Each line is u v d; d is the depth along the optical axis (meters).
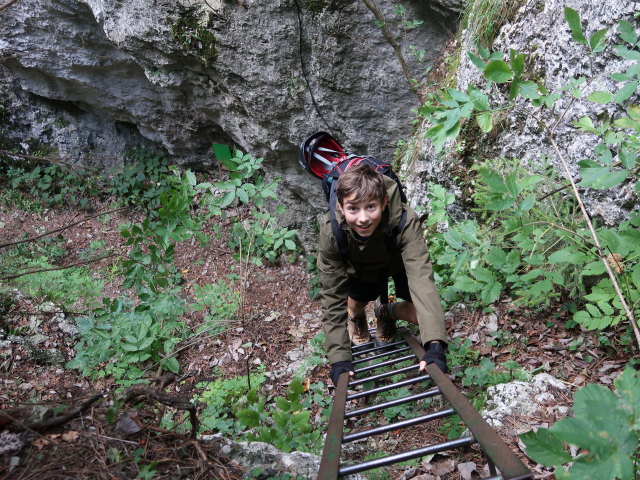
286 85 5.79
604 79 3.29
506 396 2.87
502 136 4.12
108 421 1.89
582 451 2.36
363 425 3.17
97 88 7.52
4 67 7.83
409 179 5.23
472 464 2.46
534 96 2.02
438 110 2.10
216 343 4.92
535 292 2.13
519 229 2.10
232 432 3.32
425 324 2.40
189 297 6.55
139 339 4.07
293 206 7.10
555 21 3.75
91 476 1.74
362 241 2.57
